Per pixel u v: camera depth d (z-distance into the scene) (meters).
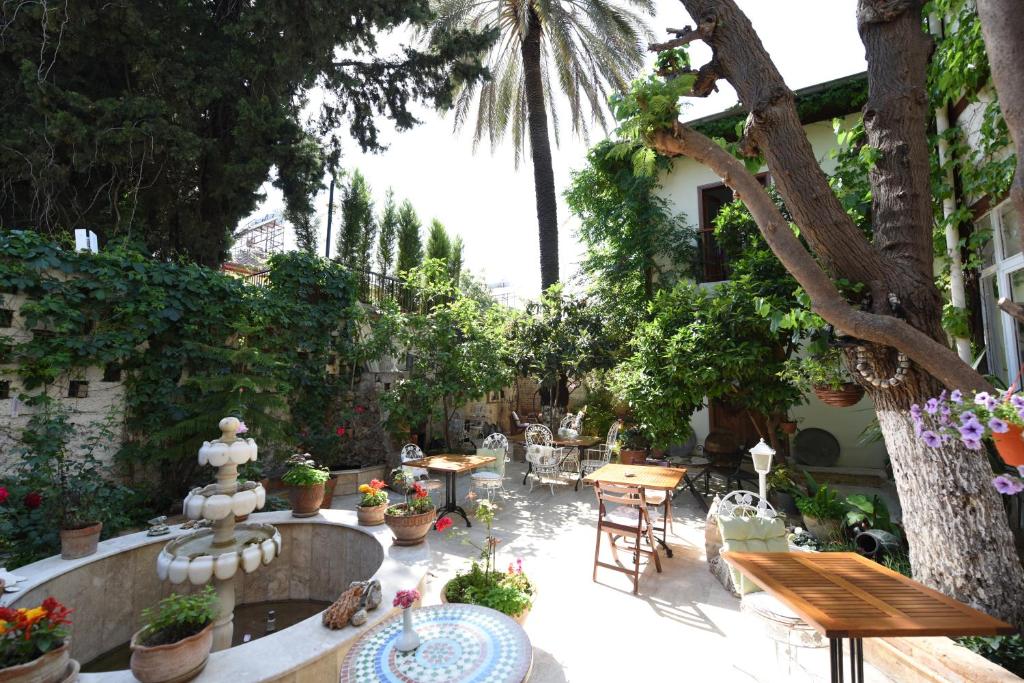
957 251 4.24
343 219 12.20
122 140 5.66
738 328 5.72
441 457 6.35
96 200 6.65
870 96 3.32
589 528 5.65
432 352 7.45
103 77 6.38
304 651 2.35
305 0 6.27
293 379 6.77
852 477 7.59
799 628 2.68
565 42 9.84
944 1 3.65
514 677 1.96
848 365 3.12
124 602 3.59
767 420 6.34
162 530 3.89
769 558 2.80
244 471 5.45
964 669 2.40
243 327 5.53
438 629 2.34
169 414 5.35
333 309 7.39
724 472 6.77
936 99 4.29
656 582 4.17
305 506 4.45
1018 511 4.05
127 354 4.96
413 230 12.95
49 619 2.02
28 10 5.02
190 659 2.10
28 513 3.85
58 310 4.49
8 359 4.35
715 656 3.07
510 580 3.28
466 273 12.59
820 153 8.60
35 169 5.49
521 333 9.34
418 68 8.35
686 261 9.37
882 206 3.15
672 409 6.10
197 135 6.76
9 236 4.39
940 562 2.82
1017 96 1.86
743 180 2.97
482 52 8.84
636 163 3.66
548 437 8.23
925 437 2.16
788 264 2.86
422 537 3.84
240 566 3.15
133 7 5.52
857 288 2.96
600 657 3.06
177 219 7.69
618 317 9.38
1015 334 4.00
